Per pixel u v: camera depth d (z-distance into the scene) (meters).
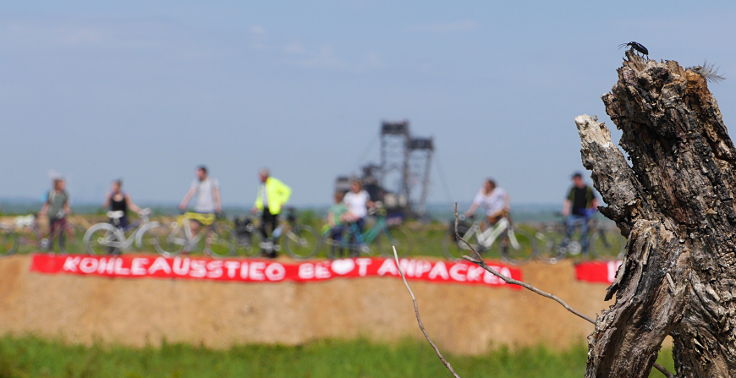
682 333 6.55
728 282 6.27
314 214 57.62
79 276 39.41
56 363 31.61
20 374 29.58
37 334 38.16
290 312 38.19
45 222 42.31
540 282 36.94
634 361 6.16
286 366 32.31
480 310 37.06
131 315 38.56
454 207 6.47
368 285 38.16
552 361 33.06
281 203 38.84
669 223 6.41
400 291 37.91
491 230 37.66
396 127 140.50
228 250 39.59
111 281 39.25
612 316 6.18
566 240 37.31
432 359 33.34
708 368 6.51
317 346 36.22
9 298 39.25
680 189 6.36
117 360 33.56
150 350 35.78
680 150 6.36
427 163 137.38
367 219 39.47
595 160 6.54
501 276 6.41
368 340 36.38
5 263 39.97
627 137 6.58
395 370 31.30
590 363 6.35
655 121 6.32
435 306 37.28
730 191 6.27
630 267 6.25
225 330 38.06
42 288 39.31
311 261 38.81
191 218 39.41
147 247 39.66
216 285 38.75
